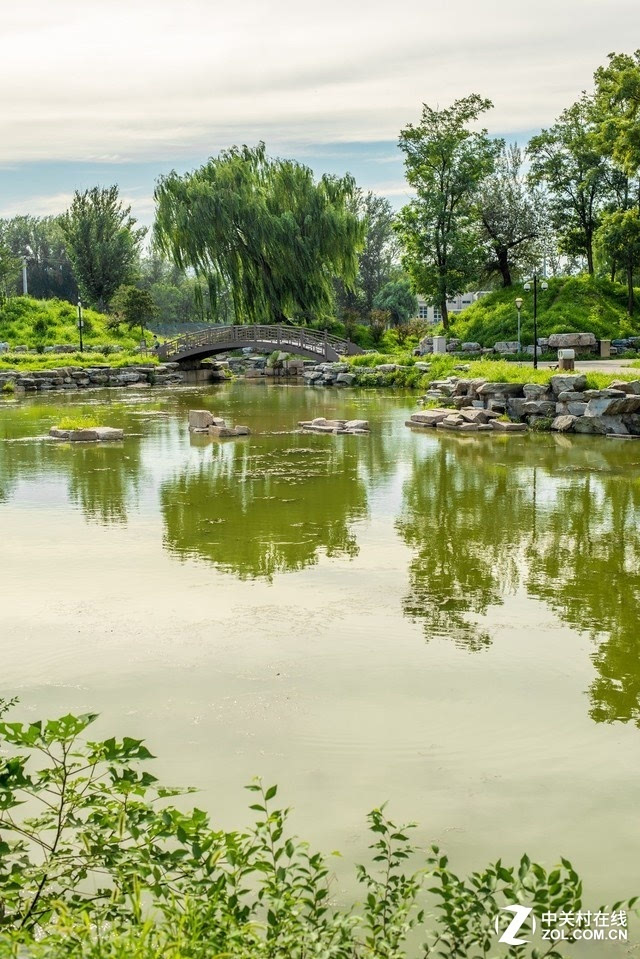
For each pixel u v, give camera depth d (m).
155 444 24.27
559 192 54.38
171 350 53.97
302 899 3.70
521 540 13.12
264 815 5.71
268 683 7.94
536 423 26.39
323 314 62.00
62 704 7.52
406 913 3.60
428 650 8.74
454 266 53.00
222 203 58.12
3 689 7.84
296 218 59.88
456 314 58.09
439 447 23.00
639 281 56.81
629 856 5.33
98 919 3.60
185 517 14.82
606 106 39.31
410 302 97.75
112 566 11.85
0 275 73.31
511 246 55.75
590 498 16.16
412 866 5.20
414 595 10.52
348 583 11.00
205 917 3.37
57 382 46.66
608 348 43.44
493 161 54.31
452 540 13.14
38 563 12.02
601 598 10.37
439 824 5.67
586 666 8.32
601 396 25.30
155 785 6.09
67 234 82.38
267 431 27.00
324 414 31.75
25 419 31.31
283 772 6.34
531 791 6.09
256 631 9.30
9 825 3.76
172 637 9.14
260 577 11.30
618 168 50.88
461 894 3.68
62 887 4.62
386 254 101.88
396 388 43.38
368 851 5.34
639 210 46.06
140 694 7.71
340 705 7.47
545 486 17.36
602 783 6.20
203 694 7.71
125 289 70.88
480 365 37.34
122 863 3.64
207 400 38.84
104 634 9.25
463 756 6.59
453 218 53.97
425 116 53.03
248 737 6.89
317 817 5.73
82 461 21.17
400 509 15.37
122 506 15.80
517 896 3.55
